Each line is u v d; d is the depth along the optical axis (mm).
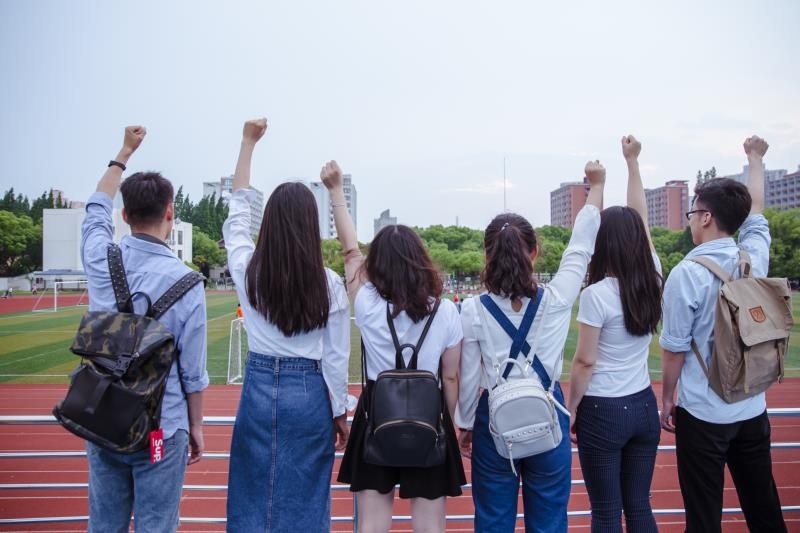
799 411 3016
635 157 3086
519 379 2314
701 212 2635
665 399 2713
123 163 2725
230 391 13039
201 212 111750
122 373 2080
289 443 2352
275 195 2330
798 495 5438
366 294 2379
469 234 115125
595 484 2609
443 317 2320
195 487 4078
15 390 13055
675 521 4961
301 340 2389
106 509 2287
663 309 2621
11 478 6332
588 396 2609
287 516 2330
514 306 2387
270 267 2279
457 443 2449
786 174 129125
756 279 2480
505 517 2418
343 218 2760
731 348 2418
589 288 2570
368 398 2357
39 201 88250
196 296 2361
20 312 38844
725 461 2680
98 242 2410
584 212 2629
